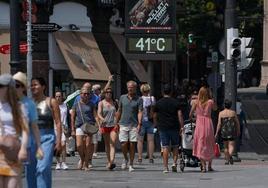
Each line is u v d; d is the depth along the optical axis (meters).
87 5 77.94
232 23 63.34
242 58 63.41
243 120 84.31
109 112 51.44
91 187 41.53
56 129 33.09
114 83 82.12
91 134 51.47
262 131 97.56
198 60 149.00
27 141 26.70
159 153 69.25
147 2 74.94
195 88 72.44
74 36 76.88
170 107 49.81
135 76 84.88
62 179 46.00
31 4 58.09
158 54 75.19
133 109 50.91
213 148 51.56
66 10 76.50
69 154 64.31
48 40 74.81
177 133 50.09
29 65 55.31
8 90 26.61
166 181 44.75
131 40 75.19
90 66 75.88
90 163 53.41
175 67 123.31
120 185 42.50
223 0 63.78
